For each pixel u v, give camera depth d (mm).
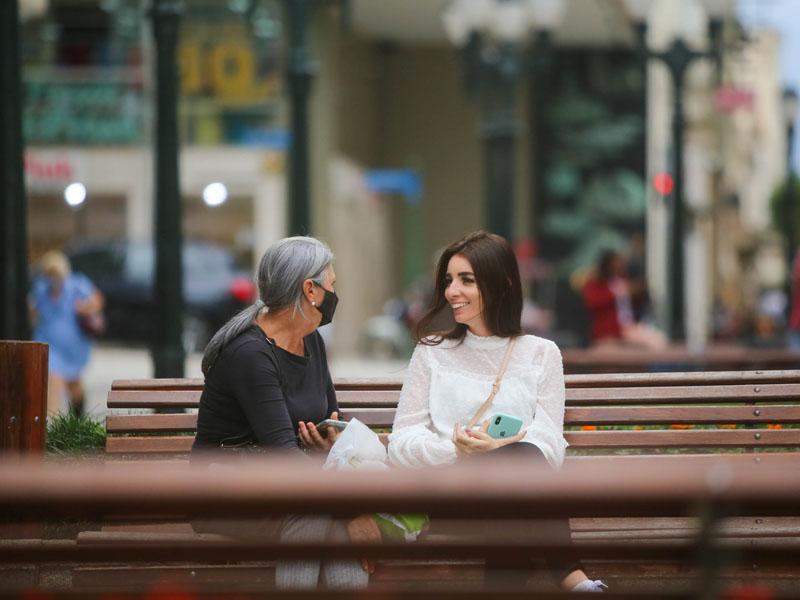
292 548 5832
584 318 44719
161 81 20875
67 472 4832
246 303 52656
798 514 7738
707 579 5074
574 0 82812
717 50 37250
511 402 9406
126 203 66562
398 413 9625
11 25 16719
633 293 31562
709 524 5059
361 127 86938
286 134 63656
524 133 93125
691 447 10180
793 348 30641
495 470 4902
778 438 10188
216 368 9172
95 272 53531
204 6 66500
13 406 9555
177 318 20469
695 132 84750
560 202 93062
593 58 92812
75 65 66438
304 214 29062
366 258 81562
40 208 66562
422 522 8609
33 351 9602
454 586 8883
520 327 9734
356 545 5820
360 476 4820
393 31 89125
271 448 8914
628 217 92562
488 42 33656
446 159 93062
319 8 69500
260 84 66500
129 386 10266
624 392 10242
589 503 5102
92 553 6242
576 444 10164
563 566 8312
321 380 9508
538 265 89062
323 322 9352
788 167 63906
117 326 53406
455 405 9438
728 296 101250
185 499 4777
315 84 71375
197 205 67000
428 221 93250
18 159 16797
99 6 66125
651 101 92562
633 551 6098
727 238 112500
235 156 66750
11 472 4812
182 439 10164
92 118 66375
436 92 92938
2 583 8945
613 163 92688
